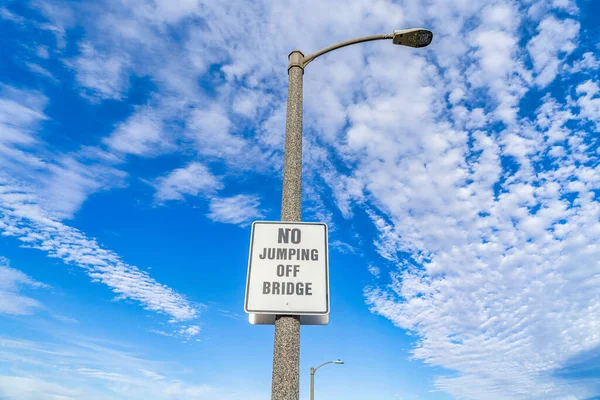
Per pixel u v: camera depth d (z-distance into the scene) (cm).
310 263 355
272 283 346
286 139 437
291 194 398
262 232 366
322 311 338
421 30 518
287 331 327
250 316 343
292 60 487
